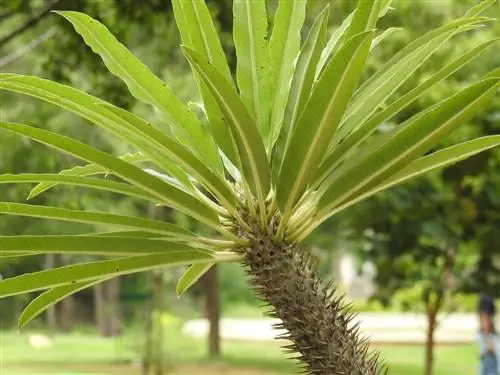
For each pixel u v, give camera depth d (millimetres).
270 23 4211
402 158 1454
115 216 1479
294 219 1517
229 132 1499
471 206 4289
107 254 1475
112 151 8773
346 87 1387
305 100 1478
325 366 1493
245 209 1517
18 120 7484
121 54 1473
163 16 4832
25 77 1423
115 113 1392
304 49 1552
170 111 1504
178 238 1498
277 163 1492
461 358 14102
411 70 1565
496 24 4578
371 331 18938
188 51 1325
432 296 6164
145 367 11438
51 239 1448
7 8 4766
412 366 12992
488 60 4629
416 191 4324
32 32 6055
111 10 4898
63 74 5094
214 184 1455
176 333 13320
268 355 15281
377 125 1508
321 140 1421
